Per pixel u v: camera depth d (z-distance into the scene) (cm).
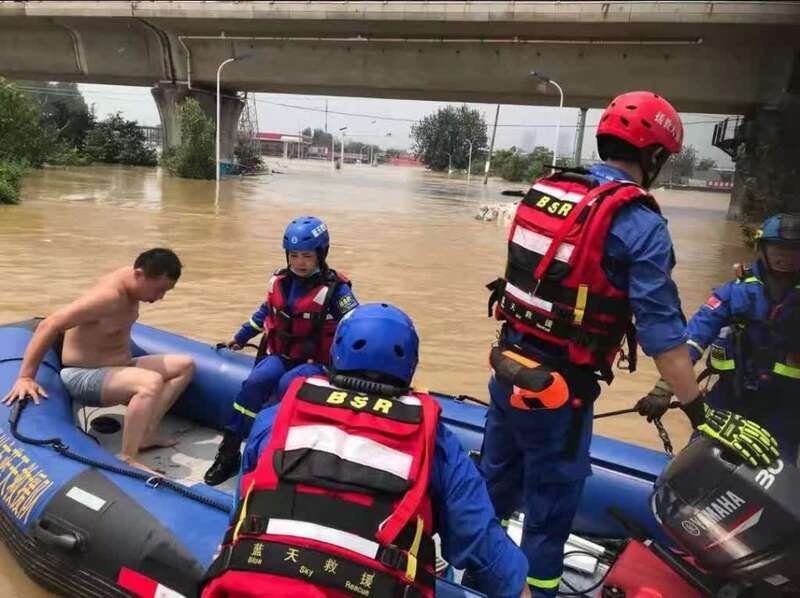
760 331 263
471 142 7862
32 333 401
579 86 2716
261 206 1862
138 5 2970
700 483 184
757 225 1900
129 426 339
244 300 734
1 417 312
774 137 2373
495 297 232
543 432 211
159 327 621
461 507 156
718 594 187
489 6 2541
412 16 2638
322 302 337
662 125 205
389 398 161
